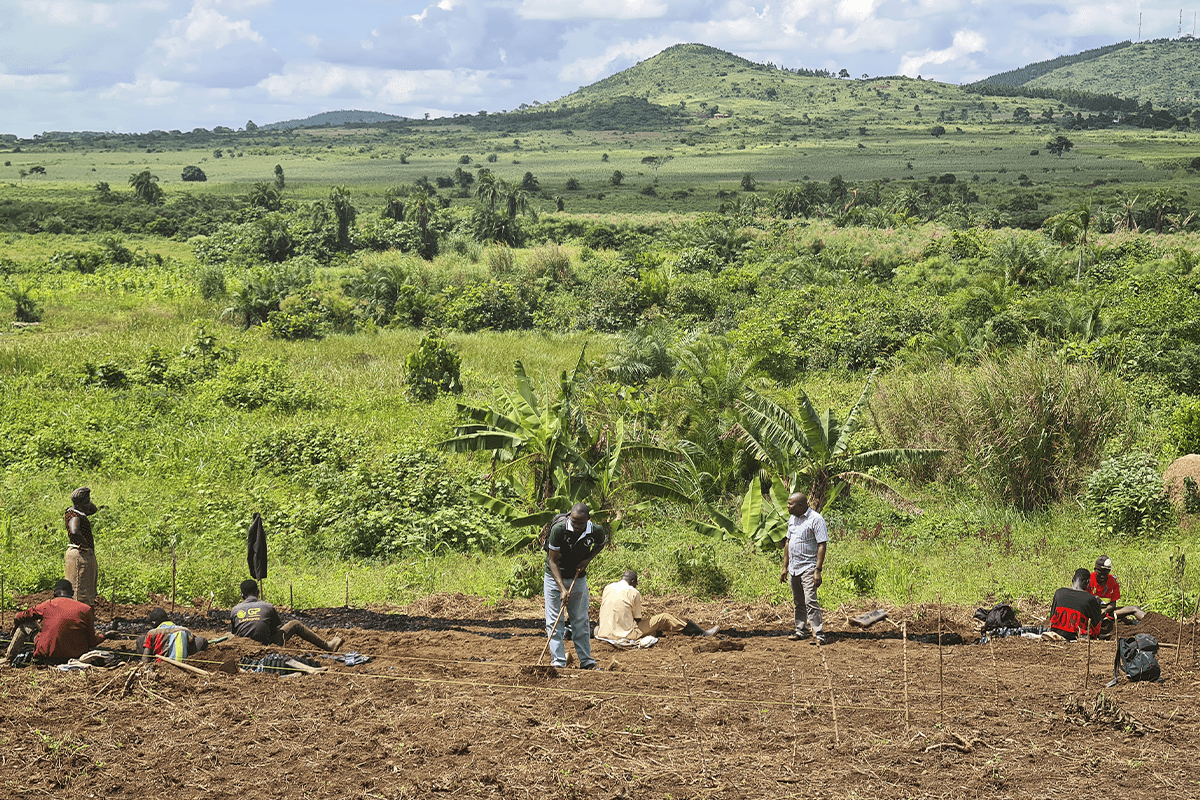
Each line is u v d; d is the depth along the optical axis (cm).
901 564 1249
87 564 906
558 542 752
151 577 1154
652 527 1541
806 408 1595
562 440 1543
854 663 752
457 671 713
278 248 6550
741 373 1930
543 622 1017
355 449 1892
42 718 573
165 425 2128
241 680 666
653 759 528
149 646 725
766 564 1283
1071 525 1495
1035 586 1112
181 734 555
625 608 879
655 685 673
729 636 916
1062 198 11500
